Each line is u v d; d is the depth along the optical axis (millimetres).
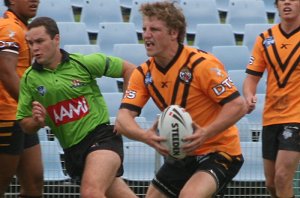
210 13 43250
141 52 36750
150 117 32344
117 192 19719
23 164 22062
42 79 18984
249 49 39906
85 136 19172
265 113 23297
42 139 28203
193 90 17219
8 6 21188
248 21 43438
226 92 16953
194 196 16672
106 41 39438
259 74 23688
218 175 17328
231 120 16891
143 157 28141
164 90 17422
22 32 20781
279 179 22453
